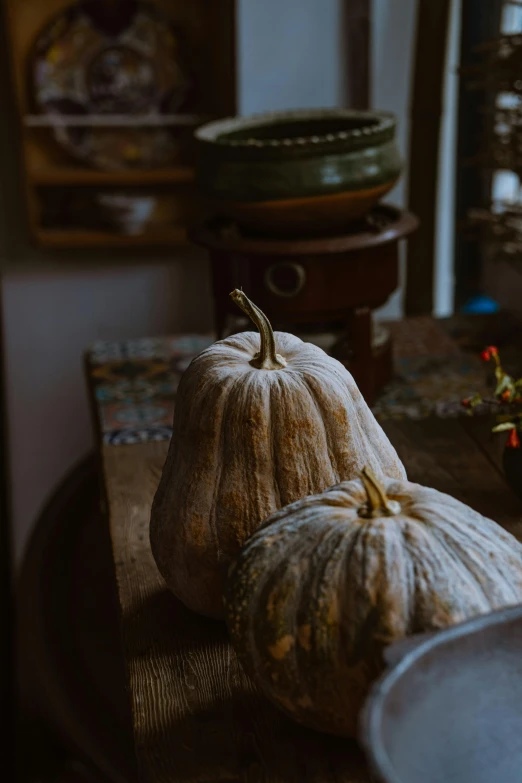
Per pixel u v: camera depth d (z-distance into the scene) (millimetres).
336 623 1012
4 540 2961
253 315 1204
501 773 818
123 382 1952
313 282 1702
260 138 1873
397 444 1630
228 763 1111
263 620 1049
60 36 2570
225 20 2539
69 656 2363
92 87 2617
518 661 872
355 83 2605
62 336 2852
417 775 789
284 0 2512
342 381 1223
